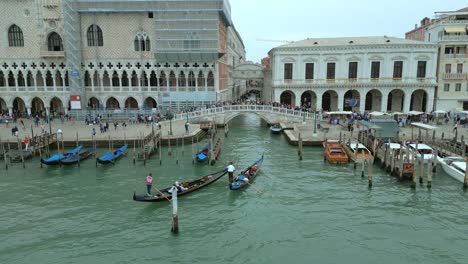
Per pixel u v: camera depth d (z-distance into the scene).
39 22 53.81
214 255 17.11
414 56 53.34
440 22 54.16
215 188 25.97
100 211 22.00
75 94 54.59
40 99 60.44
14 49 54.91
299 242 18.28
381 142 33.19
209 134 43.78
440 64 53.84
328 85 55.75
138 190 25.62
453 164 28.33
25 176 28.94
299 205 22.83
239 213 21.73
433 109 55.25
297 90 57.00
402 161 26.38
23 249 17.64
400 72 54.31
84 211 22.00
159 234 19.12
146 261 16.61
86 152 34.69
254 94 119.50
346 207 22.39
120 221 20.66
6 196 24.53
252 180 27.44
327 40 59.03
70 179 28.12
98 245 18.02
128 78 55.97
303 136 42.03
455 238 18.47
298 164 32.06
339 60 55.41
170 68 55.50
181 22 53.19
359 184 26.44
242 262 16.52
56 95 55.97
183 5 52.91
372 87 55.06
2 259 16.77
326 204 22.91
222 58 61.69
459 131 42.56
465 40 52.47
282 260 16.67
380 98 58.06
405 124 48.16
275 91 57.25
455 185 26.00
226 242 18.31
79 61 54.34
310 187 25.97
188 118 50.59
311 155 35.44
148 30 54.56
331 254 17.14
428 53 53.12
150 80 57.59
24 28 54.31
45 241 18.41
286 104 58.06
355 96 58.47
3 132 43.41
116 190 25.62
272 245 18.00
